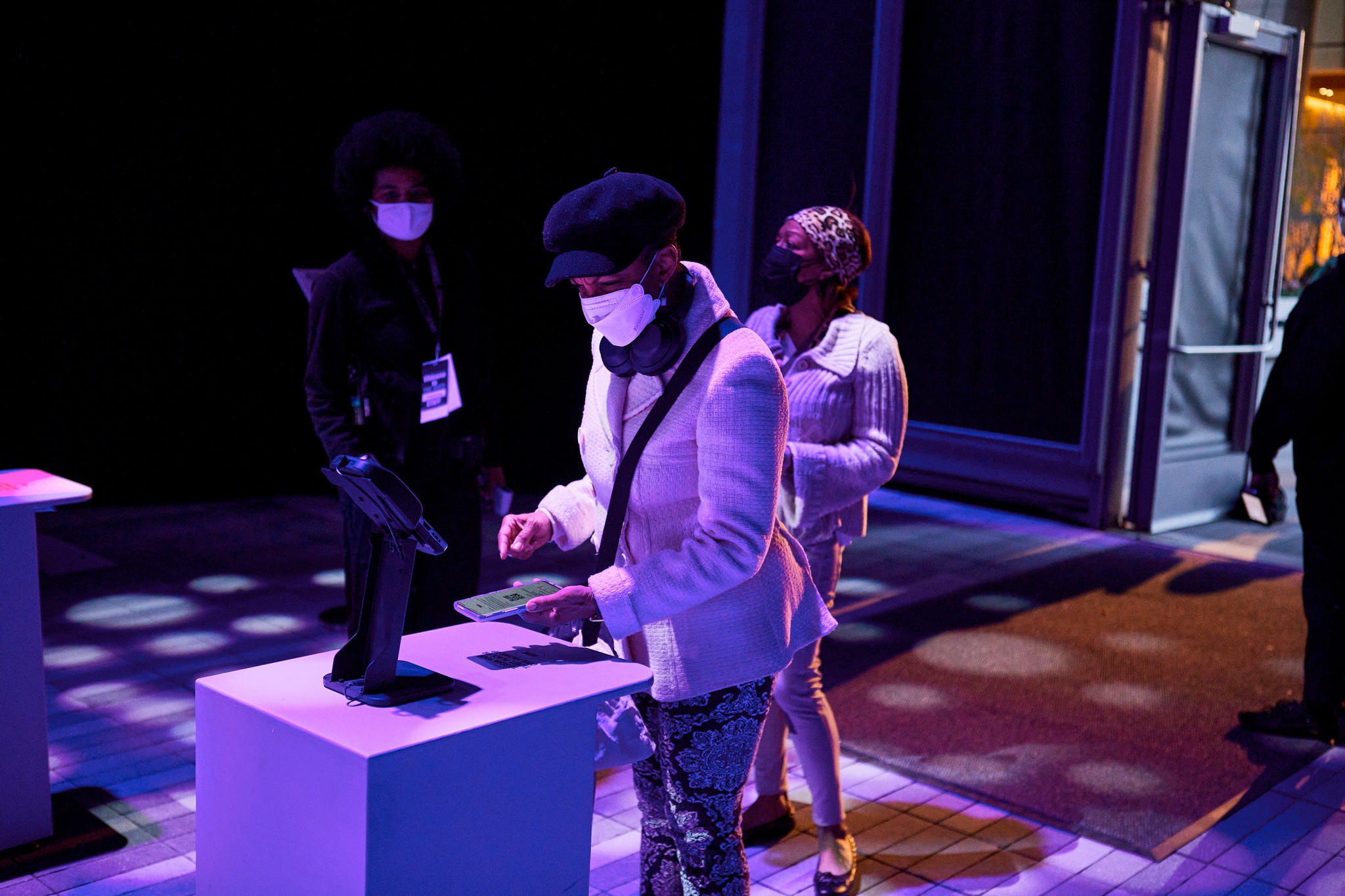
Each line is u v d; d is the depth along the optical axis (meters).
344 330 2.90
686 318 1.64
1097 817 2.88
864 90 6.58
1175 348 5.84
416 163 2.88
